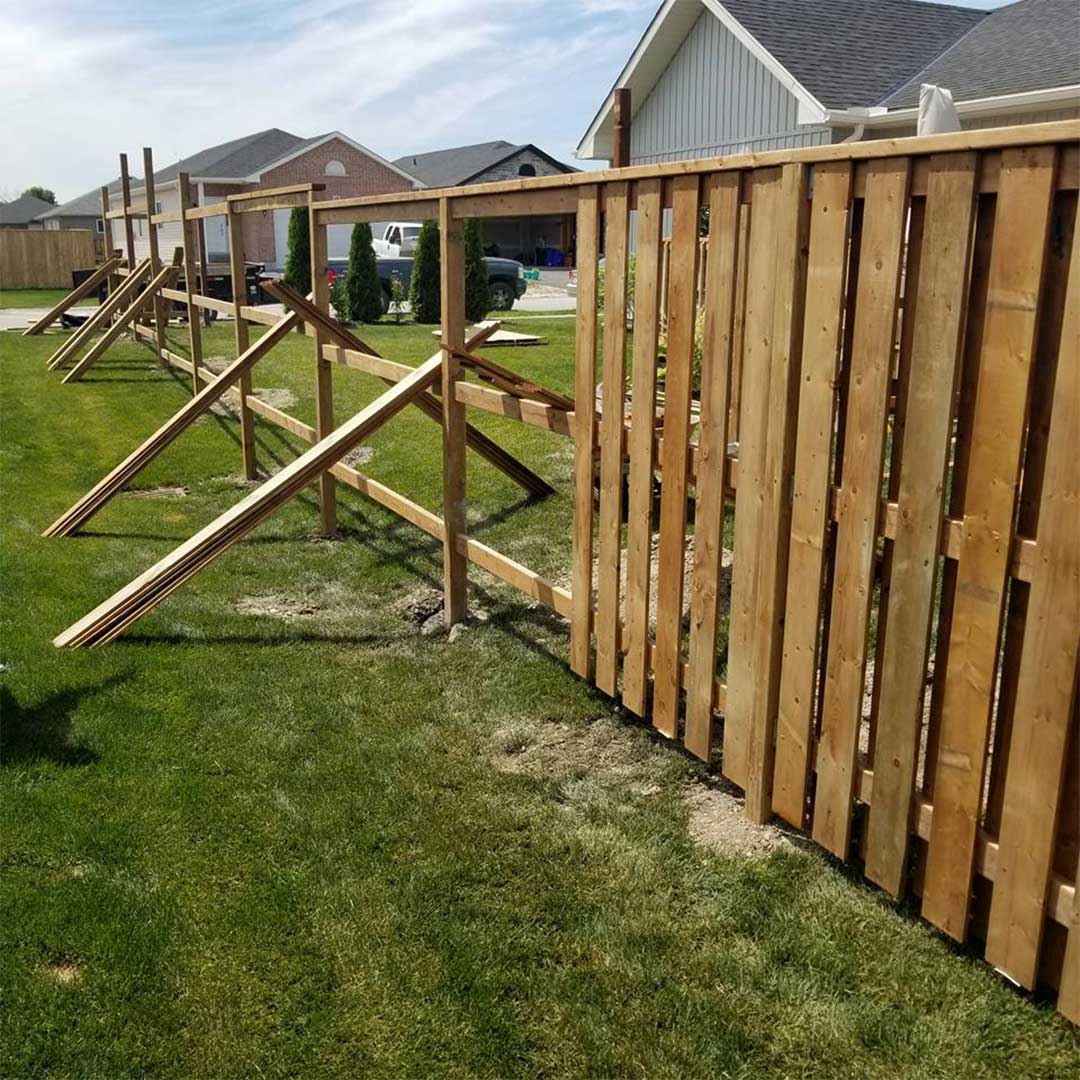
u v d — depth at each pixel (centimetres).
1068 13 1272
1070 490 208
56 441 931
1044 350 216
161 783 348
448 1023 242
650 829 317
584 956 262
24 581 557
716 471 314
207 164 3794
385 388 1059
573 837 314
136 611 473
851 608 269
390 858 305
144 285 1555
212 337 1630
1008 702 240
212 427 972
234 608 518
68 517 658
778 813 309
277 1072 229
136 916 279
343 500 702
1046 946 238
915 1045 229
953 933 255
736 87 1485
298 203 627
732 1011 242
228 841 315
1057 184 203
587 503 388
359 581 558
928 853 259
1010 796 232
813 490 274
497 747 373
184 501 741
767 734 306
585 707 398
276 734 383
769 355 284
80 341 1377
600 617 390
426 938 270
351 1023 243
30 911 281
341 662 450
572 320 1844
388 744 375
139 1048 236
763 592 298
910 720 256
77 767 359
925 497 241
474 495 654
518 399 421
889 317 243
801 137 1387
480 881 294
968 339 233
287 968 260
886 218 240
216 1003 249
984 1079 220
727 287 297
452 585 484
